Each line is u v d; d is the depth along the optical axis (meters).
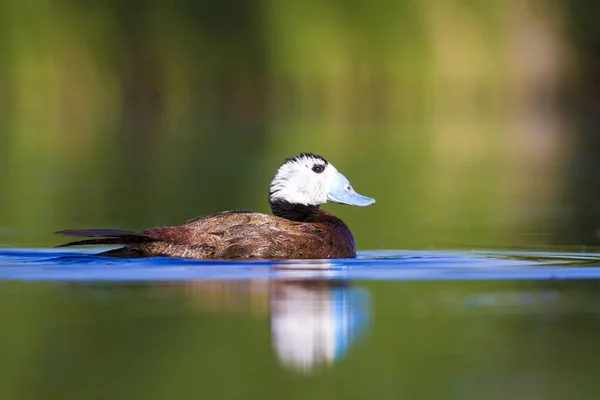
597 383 6.61
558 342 7.60
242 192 19.94
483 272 10.62
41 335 7.65
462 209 18.20
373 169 24.77
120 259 10.68
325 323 8.09
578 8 42.72
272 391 6.38
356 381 6.61
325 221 11.90
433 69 39.66
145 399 6.20
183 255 10.72
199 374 6.72
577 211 17.81
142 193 19.89
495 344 7.55
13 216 16.61
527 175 24.02
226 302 8.72
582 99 42.75
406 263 11.33
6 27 35.09
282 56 38.72
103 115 36.72
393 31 39.09
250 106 38.69
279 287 9.39
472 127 37.09
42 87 35.53
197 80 38.41
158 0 37.81
